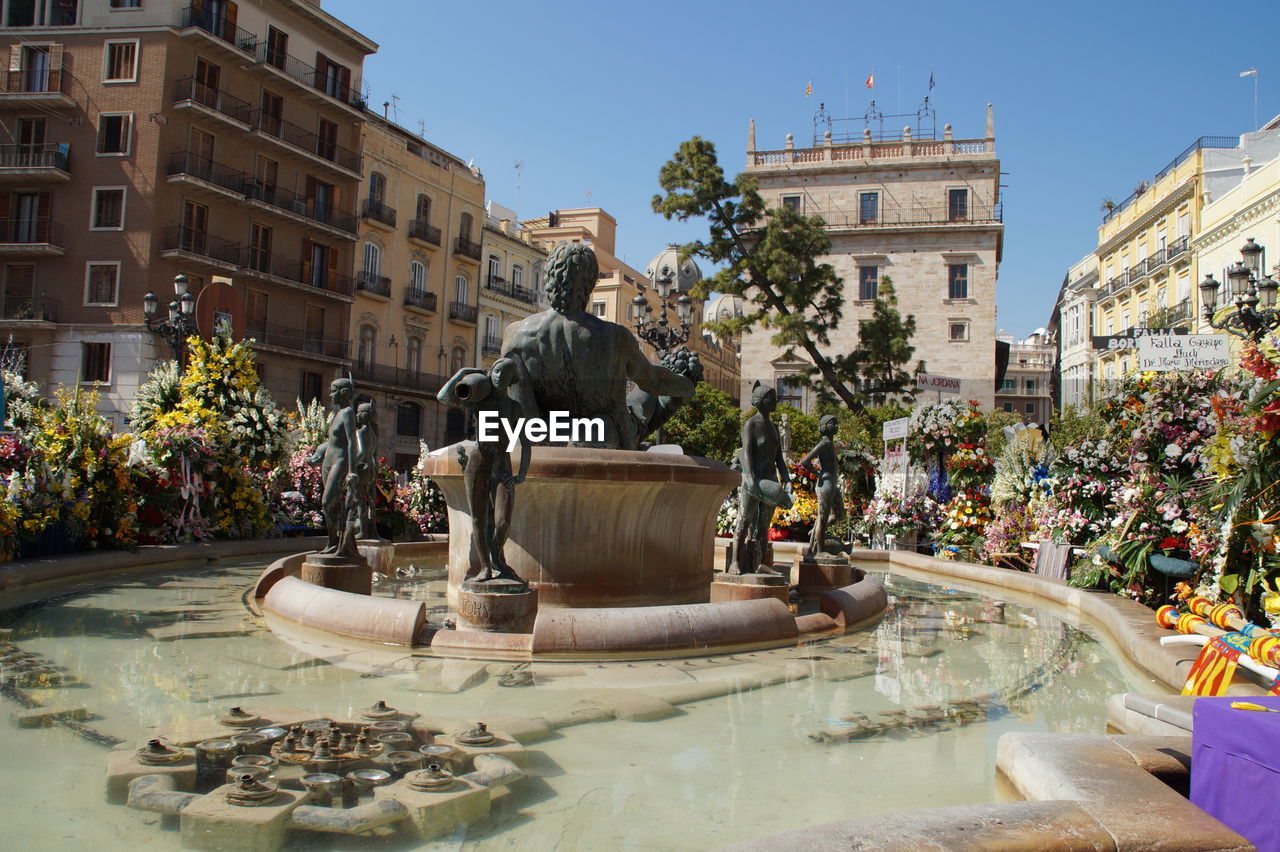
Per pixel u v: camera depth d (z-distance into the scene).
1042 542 10.02
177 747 3.13
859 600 7.09
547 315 6.72
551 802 2.88
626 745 3.55
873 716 4.13
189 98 34.97
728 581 6.90
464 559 6.90
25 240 34.59
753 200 35.12
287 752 3.07
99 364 34.06
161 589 8.08
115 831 2.51
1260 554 5.69
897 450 14.73
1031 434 12.41
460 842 2.53
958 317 50.59
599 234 66.50
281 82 39.06
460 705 4.04
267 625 6.07
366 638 5.43
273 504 13.30
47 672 4.57
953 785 3.15
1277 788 2.29
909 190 51.88
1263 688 3.88
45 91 34.59
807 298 35.31
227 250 37.09
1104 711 4.32
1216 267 39.25
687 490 6.57
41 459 8.88
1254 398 5.79
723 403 28.20
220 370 13.17
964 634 6.75
